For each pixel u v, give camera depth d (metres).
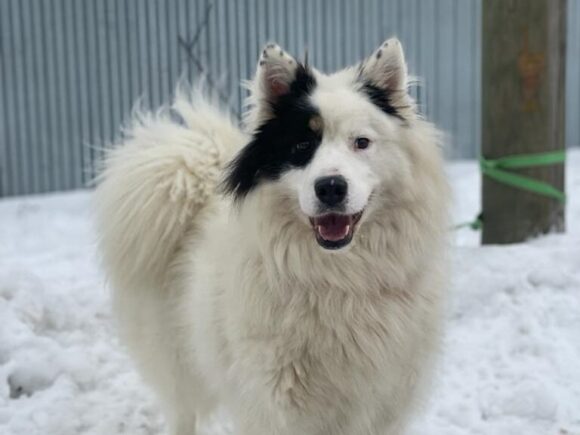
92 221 1.19
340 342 0.87
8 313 1.34
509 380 1.22
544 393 1.15
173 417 1.11
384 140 0.90
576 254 1.47
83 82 2.79
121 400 1.25
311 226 0.86
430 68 2.93
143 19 2.75
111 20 2.76
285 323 0.86
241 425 0.91
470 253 1.51
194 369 1.04
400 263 0.90
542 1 1.54
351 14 2.82
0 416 1.14
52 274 1.74
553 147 1.60
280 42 2.77
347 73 0.97
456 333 1.34
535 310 1.36
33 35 2.75
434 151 0.94
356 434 0.91
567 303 1.37
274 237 0.88
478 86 2.97
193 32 2.73
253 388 0.88
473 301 1.40
